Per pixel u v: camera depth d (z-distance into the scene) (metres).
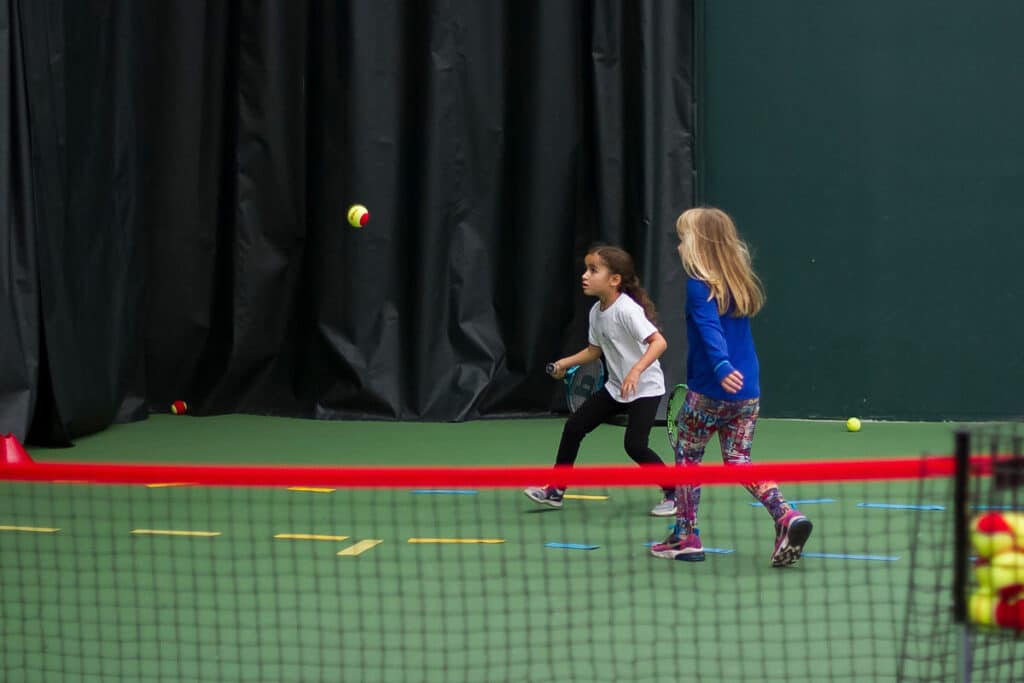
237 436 13.05
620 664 5.25
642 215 13.98
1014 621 3.49
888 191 14.00
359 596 6.11
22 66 11.84
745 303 7.07
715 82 14.27
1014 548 3.48
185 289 14.57
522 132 14.30
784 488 9.20
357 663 5.30
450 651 5.46
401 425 13.91
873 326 14.12
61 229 12.33
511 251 14.48
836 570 6.86
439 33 14.09
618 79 14.03
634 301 8.58
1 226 11.66
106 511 8.62
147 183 14.48
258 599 6.27
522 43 14.25
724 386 6.88
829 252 14.16
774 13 14.09
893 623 5.61
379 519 8.31
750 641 5.58
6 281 11.70
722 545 7.58
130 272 14.09
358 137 14.12
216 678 5.13
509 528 8.07
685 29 14.02
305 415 14.52
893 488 9.12
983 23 13.73
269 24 14.22
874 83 13.96
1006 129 13.77
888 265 14.05
